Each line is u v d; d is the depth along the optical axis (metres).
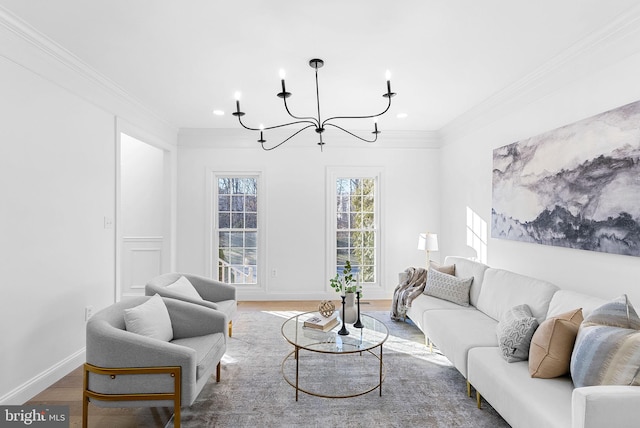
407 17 2.10
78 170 2.87
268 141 5.05
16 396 2.25
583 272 2.50
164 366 1.86
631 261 2.13
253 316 4.27
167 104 3.84
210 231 5.02
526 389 1.74
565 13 2.06
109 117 3.32
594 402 1.32
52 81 2.56
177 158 4.99
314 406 2.27
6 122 2.19
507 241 3.44
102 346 1.86
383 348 3.25
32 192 2.40
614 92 2.23
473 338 2.44
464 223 4.35
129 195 4.91
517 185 3.21
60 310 2.66
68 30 2.26
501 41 2.40
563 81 2.67
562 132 2.64
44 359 2.50
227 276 5.14
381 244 5.12
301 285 5.08
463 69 2.87
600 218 2.30
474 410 2.22
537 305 2.39
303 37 2.34
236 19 2.12
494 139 3.67
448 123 4.64
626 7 2.00
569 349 1.79
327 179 5.08
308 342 2.36
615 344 1.51
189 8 2.01
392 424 2.07
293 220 5.07
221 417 2.14
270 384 2.56
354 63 2.75
